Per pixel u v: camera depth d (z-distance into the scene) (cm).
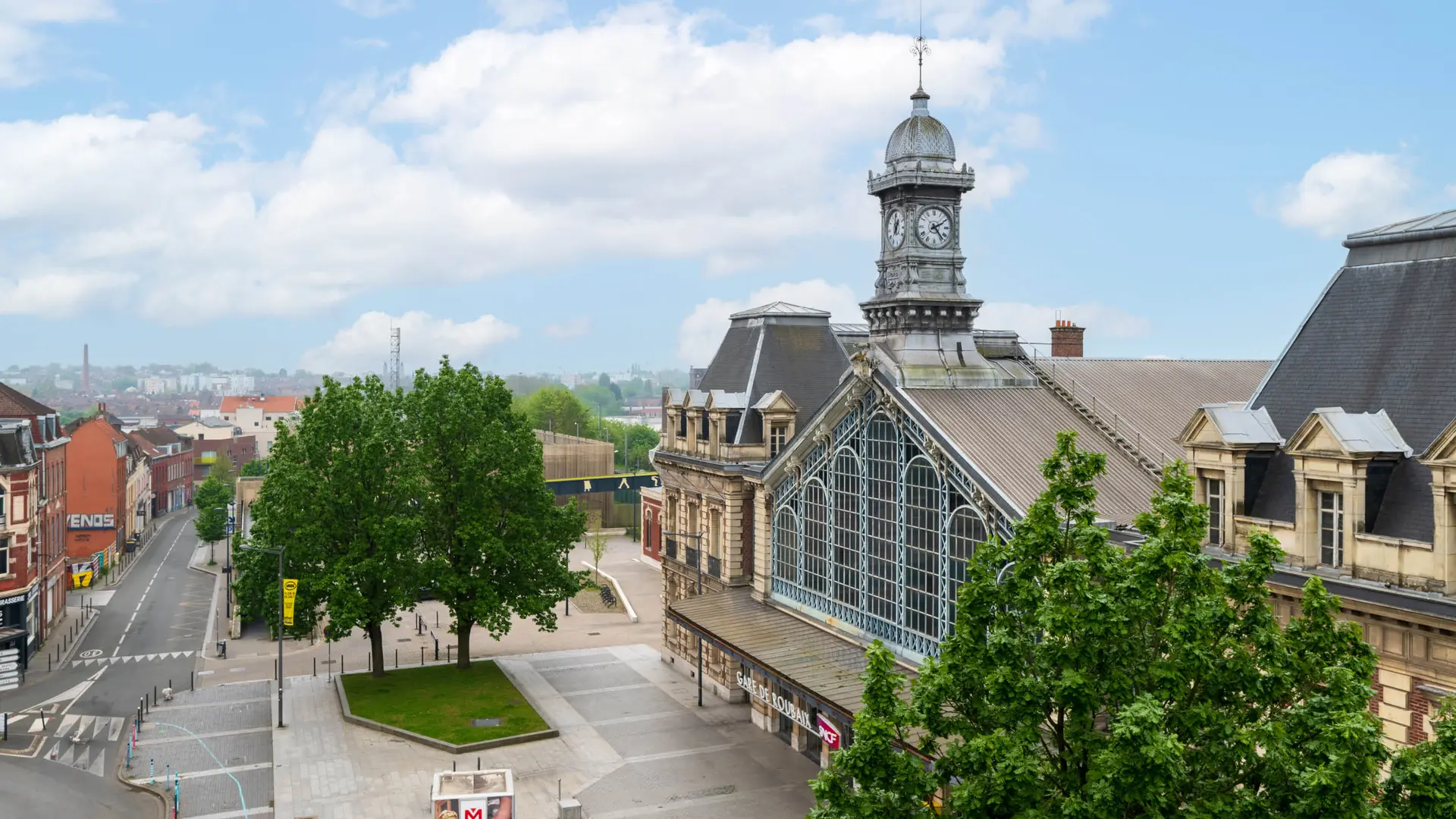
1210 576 2238
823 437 5125
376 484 6222
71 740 5531
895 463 4569
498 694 6144
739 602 5856
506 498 6525
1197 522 2253
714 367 7006
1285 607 3020
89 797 4744
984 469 4009
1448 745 1991
